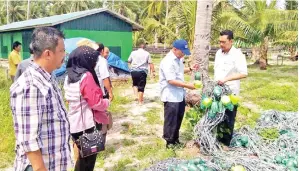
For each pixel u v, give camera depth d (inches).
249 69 836.6
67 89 143.7
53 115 91.9
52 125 92.3
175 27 797.9
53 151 93.4
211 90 193.3
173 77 197.5
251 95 436.8
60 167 95.7
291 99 402.0
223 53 200.2
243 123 267.3
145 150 218.7
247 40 765.9
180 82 197.5
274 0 823.7
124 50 637.3
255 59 1052.5
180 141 229.8
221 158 176.7
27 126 86.7
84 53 140.6
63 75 386.0
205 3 289.9
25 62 203.2
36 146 87.5
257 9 780.6
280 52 1342.3
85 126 142.6
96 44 197.8
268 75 701.9
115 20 619.8
